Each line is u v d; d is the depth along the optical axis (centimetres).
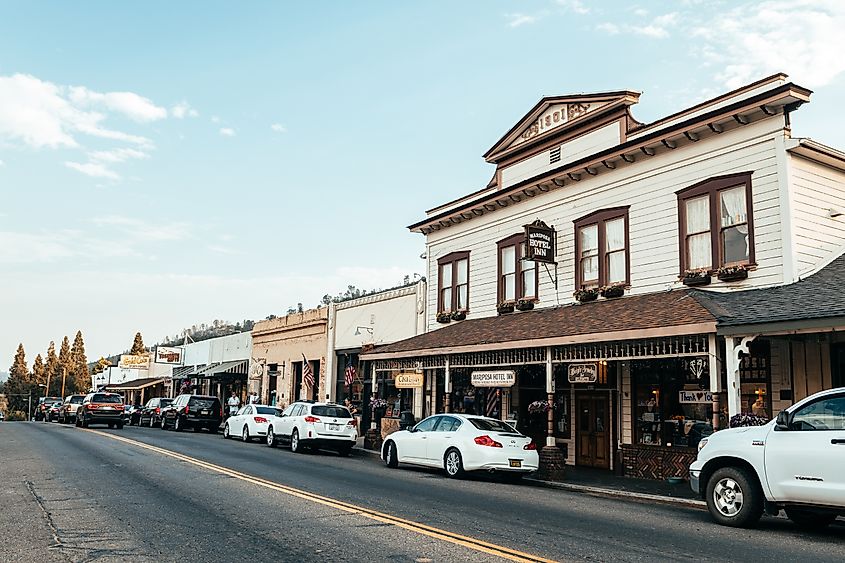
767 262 1538
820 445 920
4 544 811
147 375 6669
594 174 1994
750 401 1524
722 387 1587
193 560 738
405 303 2836
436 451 1700
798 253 1508
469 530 912
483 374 1917
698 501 1262
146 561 734
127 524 929
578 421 1994
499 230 2359
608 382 1880
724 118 1625
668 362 1734
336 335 3341
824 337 1396
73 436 2686
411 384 2241
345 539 841
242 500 1131
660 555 787
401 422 2322
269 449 2355
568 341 1605
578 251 2027
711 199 1667
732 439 1023
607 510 1155
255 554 764
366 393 3011
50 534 866
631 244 1867
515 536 879
